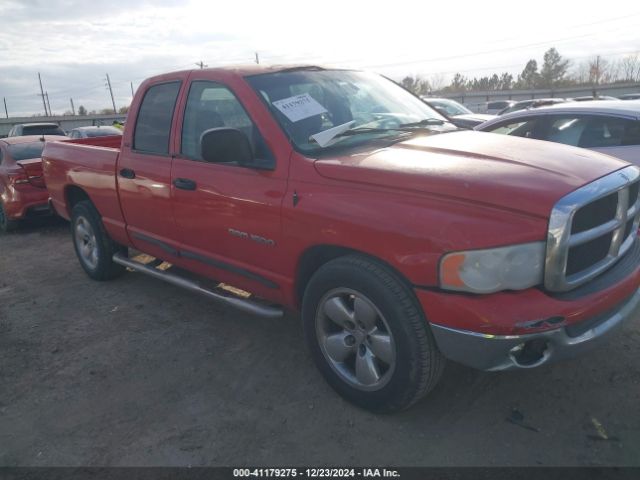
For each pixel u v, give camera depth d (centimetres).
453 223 241
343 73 405
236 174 336
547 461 259
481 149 301
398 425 291
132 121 438
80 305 491
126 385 350
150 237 434
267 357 374
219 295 380
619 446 266
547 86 6731
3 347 415
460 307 241
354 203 274
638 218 314
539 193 239
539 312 237
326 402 316
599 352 350
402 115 386
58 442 295
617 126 511
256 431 294
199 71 385
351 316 292
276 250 322
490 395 312
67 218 569
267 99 340
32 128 2062
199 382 347
